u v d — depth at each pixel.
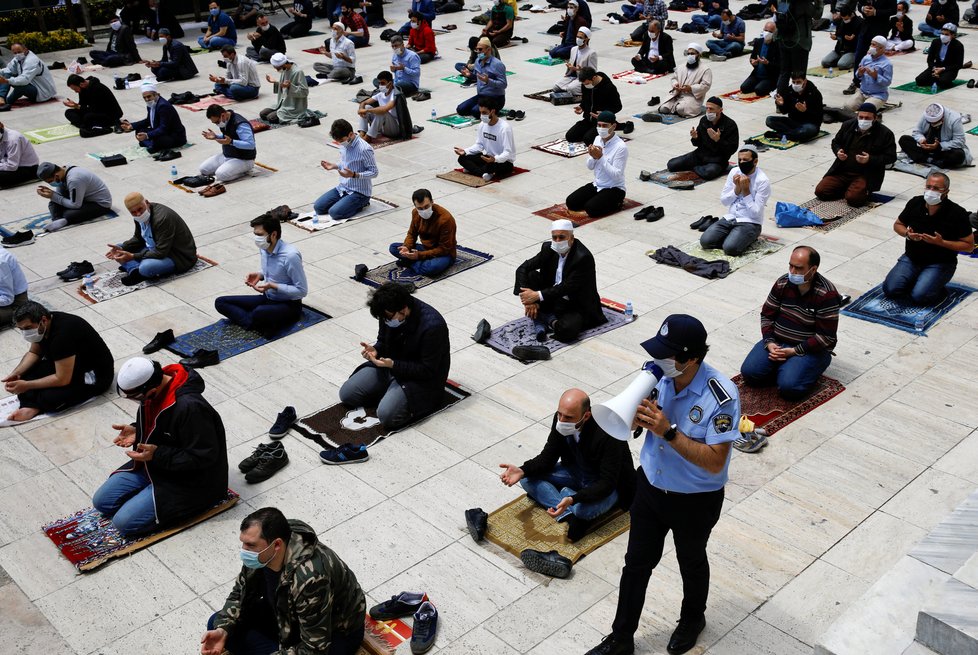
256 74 18.52
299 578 4.59
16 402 8.02
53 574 5.96
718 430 4.45
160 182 13.80
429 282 10.06
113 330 9.29
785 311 7.54
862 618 4.77
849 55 19.03
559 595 5.59
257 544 4.52
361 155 11.80
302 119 16.50
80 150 15.47
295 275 8.96
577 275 8.55
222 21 23.67
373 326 9.19
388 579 5.78
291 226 11.88
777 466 6.75
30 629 5.50
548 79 19.30
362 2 25.34
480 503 6.48
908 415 7.33
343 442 7.24
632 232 11.27
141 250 10.77
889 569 5.64
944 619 4.45
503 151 13.21
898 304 9.12
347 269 10.51
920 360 8.15
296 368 8.42
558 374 8.12
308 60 21.88
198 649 5.31
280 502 6.56
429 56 21.20
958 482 6.50
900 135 14.64
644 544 4.83
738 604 5.45
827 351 7.54
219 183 13.51
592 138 14.69
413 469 6.88
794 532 6.05
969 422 7.22
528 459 6.96
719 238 10.62
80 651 5.33
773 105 16.75
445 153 14.65
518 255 10.70
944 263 8.95
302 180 13.69
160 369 6.15
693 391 4.51
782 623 5.30
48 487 6.87
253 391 8.06
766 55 17.11
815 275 7.44
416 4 24.56
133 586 5.83
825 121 15.60
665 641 5.19
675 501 4.65
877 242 10.74
